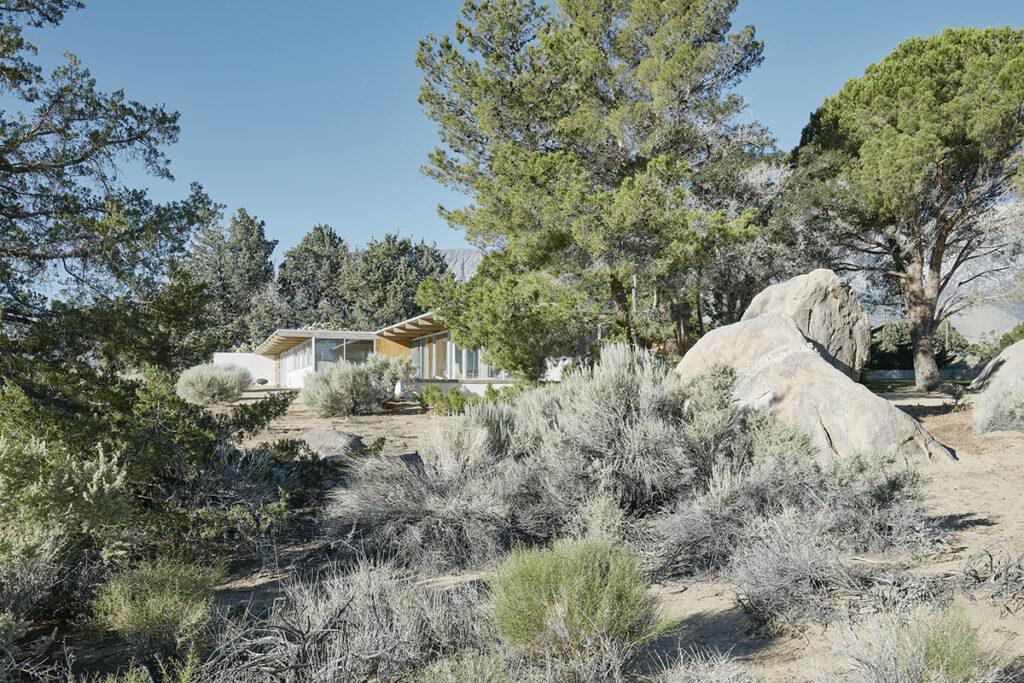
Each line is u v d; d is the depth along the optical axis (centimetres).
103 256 656
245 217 8762
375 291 6694
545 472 633
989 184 2488
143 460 561
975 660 284
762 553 443
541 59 1978
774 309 1514
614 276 1736
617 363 795
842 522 520
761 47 2348
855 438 901
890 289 3102
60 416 557
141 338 656
